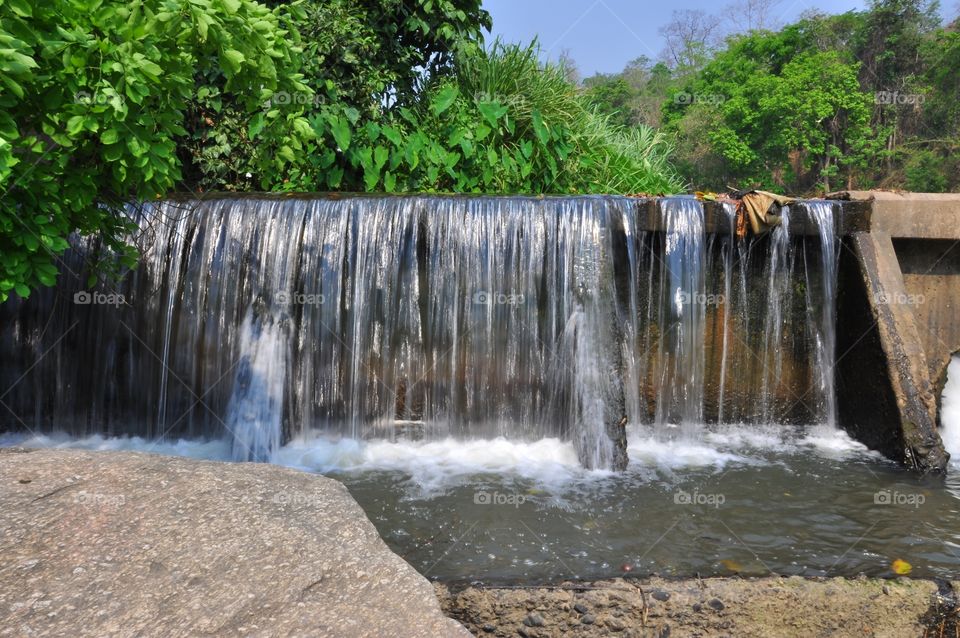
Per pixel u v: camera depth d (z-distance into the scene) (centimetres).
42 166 353
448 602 285
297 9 428
